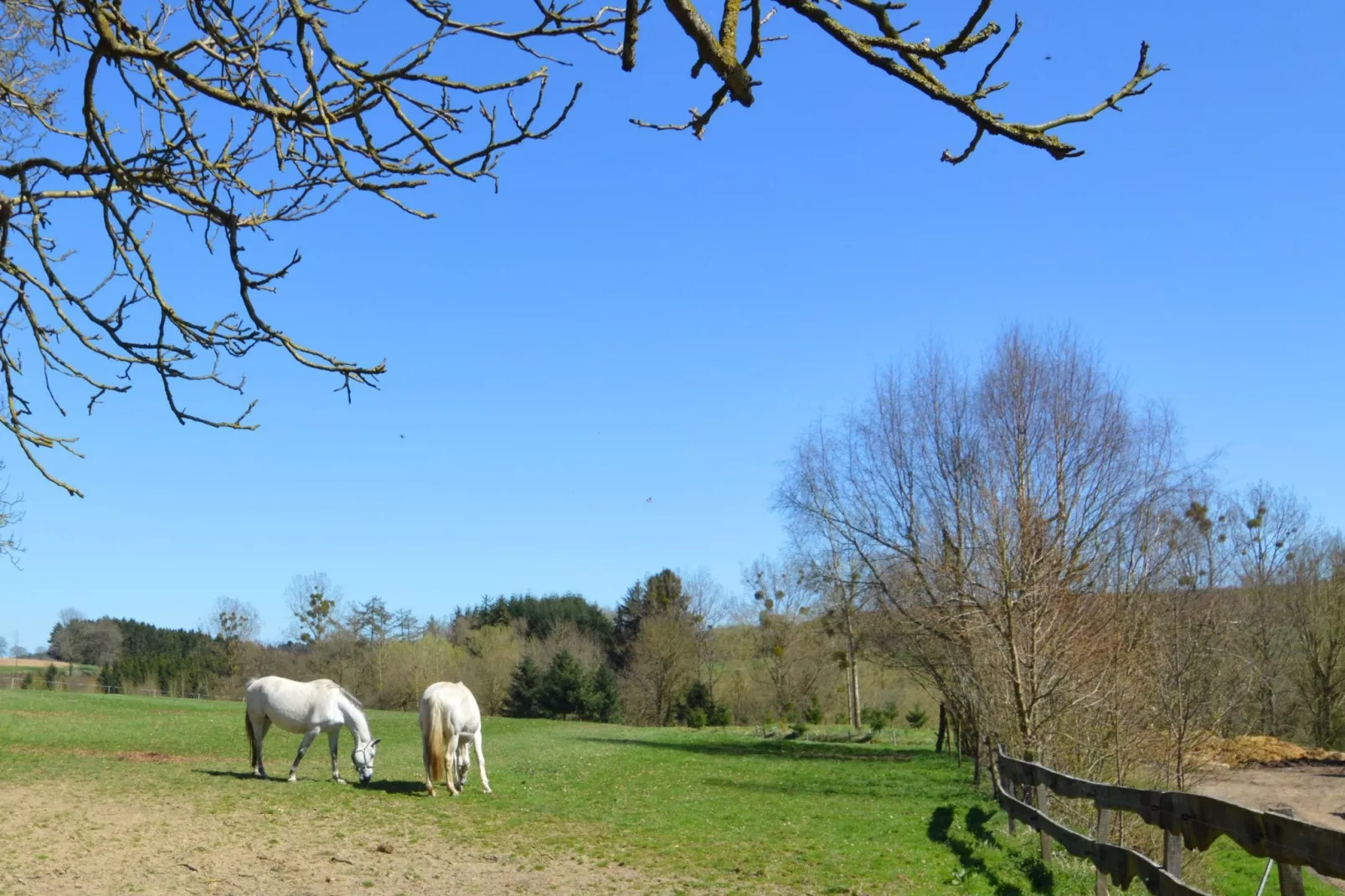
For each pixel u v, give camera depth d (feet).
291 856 36.91
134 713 112.37
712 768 86.02
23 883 30.32
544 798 58.13
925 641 78.95
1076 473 67.46
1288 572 154.10
